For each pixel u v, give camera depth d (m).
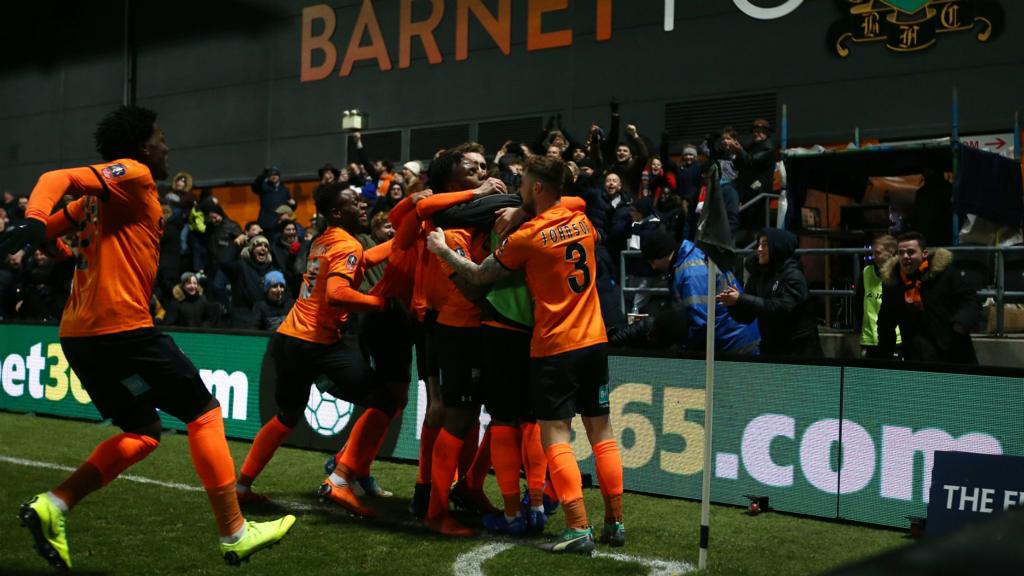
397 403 5.18
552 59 13.22
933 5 10.70
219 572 3.96
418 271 4.99
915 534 4.73
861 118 11.09
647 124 12.45
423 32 14.37
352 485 5.10
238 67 16.38
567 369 4.35
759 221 9.49
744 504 5.43
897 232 9.45
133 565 4.04
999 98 10.32
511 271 4.38
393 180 9.80
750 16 11.79
